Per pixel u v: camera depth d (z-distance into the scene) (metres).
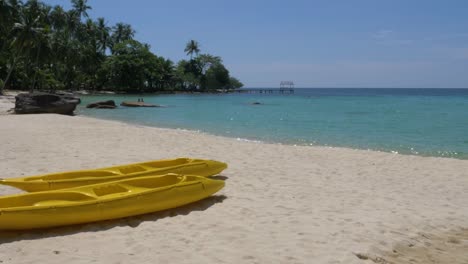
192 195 7.29
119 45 79.50
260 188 8.81
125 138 15.90
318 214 6.97
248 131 21.67
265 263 4.91
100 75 77.12
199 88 102.69
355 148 16.22
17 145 13.33
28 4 53.44
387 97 85.19
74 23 67.69
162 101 56.06
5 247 5.38
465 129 22.67
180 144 14.92
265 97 79.12
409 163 12.20
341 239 5.77
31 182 7.37
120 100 53.84
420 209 7.55
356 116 31.69
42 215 5.84
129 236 5.80
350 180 9.88
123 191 7.21
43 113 26.39
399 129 22.77
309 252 5.27
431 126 24.25
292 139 18.64
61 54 62.84
